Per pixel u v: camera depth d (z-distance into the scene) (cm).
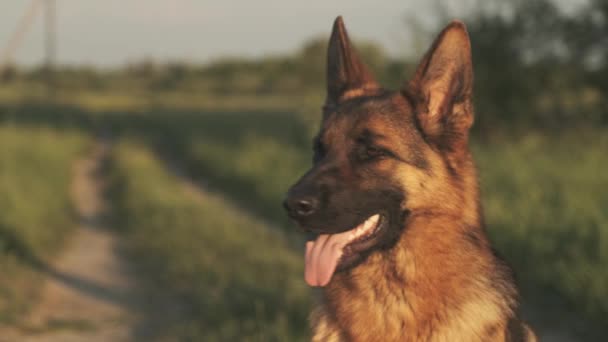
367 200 365
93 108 4853
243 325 630
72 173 1947
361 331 370
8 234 964
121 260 957
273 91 7144
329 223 363
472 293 349
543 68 1695
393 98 378
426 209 355
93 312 722
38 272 864
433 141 365
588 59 1655
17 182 1340
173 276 830
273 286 738
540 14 1672
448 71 364
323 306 385
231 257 899
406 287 357
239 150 2044
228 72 8444
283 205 368
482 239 361
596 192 1002
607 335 608
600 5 1609
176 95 7156
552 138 1583
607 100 1644
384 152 366
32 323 671
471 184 367
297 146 2031
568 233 812
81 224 1237
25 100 4788
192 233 1056
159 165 2173
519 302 367
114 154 2336
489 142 1706
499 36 1706
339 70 419
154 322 687
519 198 1002
